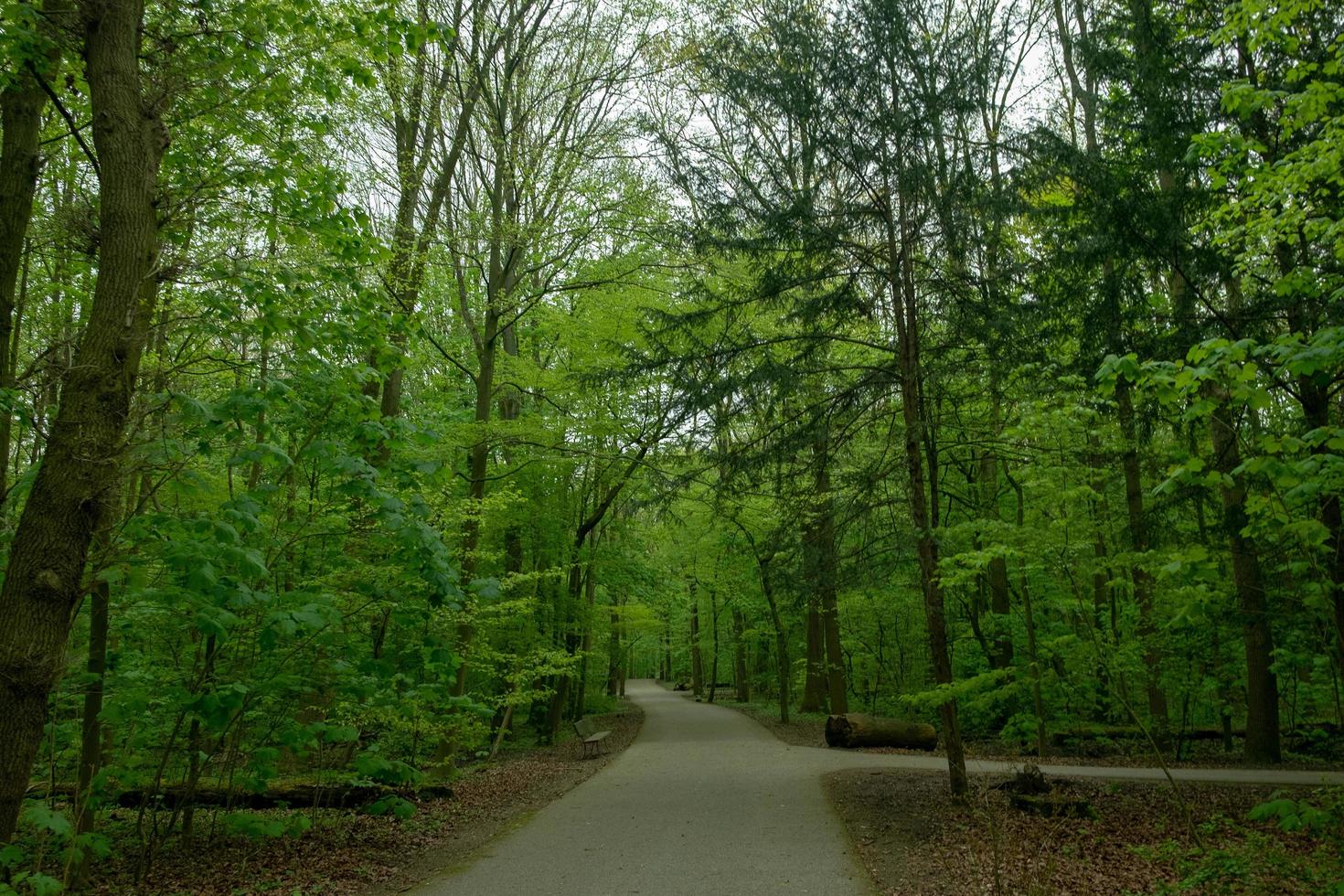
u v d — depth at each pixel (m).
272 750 6.23
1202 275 8.98
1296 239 7.36
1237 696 14.00
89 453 4.47
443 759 11.71
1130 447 9.47
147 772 7.07
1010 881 6.15
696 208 10.19
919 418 9.48
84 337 4.87
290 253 7.28
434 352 18.02
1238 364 5.12
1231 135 6.81
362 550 7.45
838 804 9.59
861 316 10.12
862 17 8.90
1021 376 9.27
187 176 6.34
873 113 8.97
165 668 6.50
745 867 6.86
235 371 6.49
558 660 13.84
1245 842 7.19
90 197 7.95
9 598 4.31
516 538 16.39
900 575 15.93
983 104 8.92
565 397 15.56
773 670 31.81
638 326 11.32
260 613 6.23
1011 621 14.91
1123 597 13.42
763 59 9.35
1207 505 9.67
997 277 8.98
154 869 6.89
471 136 13.84
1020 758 13.91
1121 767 12.41
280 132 6.70
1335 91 5.76
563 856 7.38
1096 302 9.25
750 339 9.96
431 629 10.02
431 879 6.72
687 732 20.12
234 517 5.09
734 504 12.43
